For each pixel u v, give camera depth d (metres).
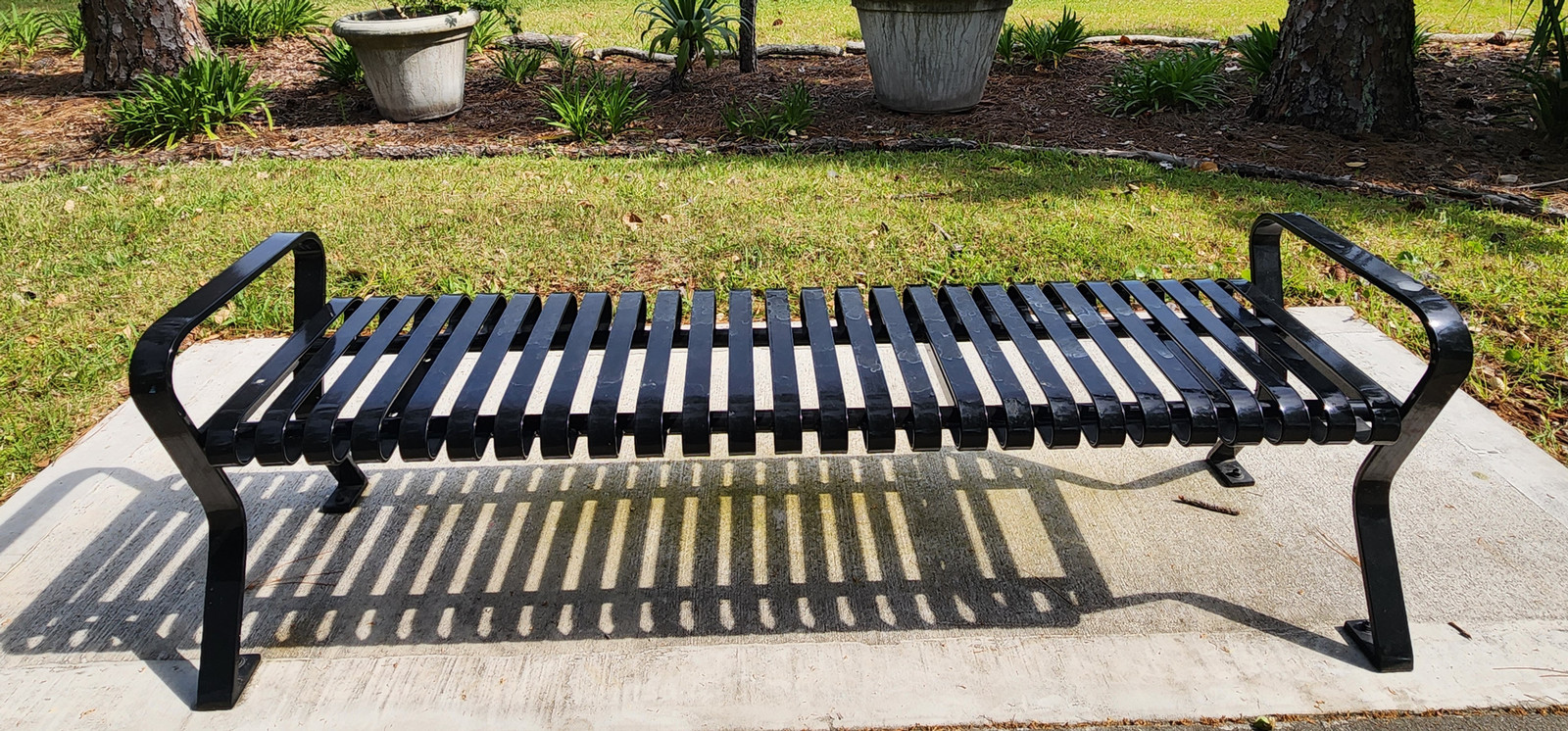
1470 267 3.69
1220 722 1.75
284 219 4.42
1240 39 7.92
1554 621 1.96
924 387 1.75
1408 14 5.43
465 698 1.82
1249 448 2.62
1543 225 4.15
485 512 2.39
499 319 2.08
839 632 1.98
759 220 4.27
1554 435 2.66
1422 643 1.91
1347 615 1.99
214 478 1.74
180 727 1.76
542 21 9.95
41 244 4.20
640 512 2.39
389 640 1.97
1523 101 6.31
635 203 4.53
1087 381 1.77
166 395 1.60
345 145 5.66
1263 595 2.06
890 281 3.67
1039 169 5.01
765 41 8.98
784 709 1.78
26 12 10.76
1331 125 5.68
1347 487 2.43
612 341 1.95
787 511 2.38
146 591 2.13
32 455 2.72
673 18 6.90
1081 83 7.03
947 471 2.53
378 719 1.78
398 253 3.98
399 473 2.56
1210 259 3.82
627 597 2.09
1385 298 3.50
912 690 1.82
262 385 1.81
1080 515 2.34
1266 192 4.58
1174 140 5.59
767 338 2.08
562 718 1.77
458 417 1.66
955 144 5.45
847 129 5.96
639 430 1.66
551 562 2.21
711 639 1.96
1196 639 1.93
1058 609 2.03
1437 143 5.50
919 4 5.75
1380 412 1.68
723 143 5.57
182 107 5.88
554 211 4.43
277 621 2.03
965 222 4.20
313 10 9.40
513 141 5.80
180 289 3.74
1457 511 2.32
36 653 1.95
